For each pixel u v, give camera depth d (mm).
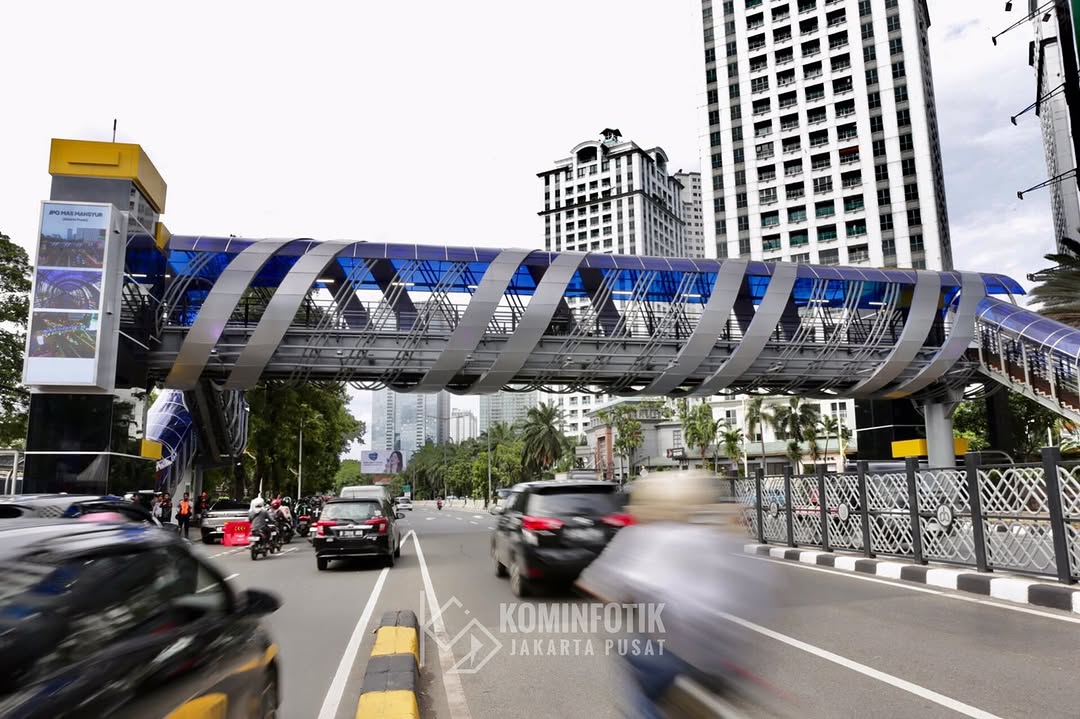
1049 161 66312
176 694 2594
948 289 33875
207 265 29688
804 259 79688
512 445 103250
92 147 24703
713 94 87562
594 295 33219
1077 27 26109
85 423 22766
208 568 3566
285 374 28109
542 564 9469
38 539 2680
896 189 76062
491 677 5918
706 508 2674
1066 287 29062
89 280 22844
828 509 14555
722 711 2418
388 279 31875
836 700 5051
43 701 1976
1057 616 8133
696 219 191000
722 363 30969
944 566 11477
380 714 4270
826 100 80688
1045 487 9445
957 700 5051
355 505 16094
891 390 32969
